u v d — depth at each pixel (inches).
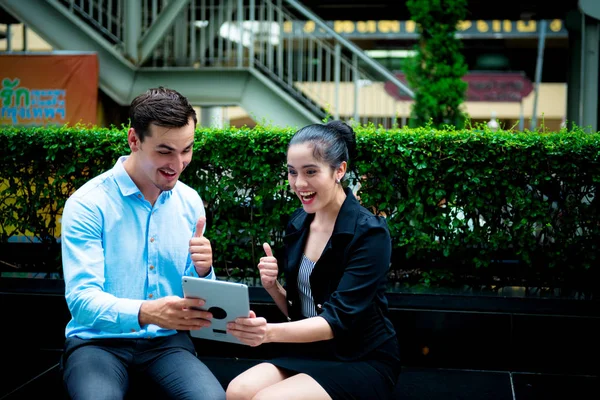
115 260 93.9
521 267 158.1
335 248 96.6
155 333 97.5
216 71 290.0
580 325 139.1
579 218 152.3
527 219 152.7
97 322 85.6
